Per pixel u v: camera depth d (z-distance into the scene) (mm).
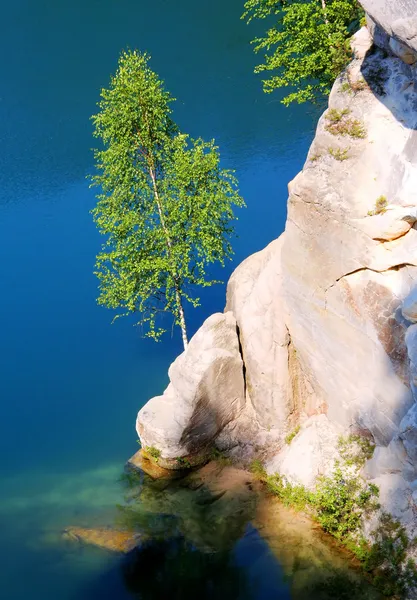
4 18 77688
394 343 20719
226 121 59500
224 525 23281
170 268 28859
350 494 21891
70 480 26609
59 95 66875
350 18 29578
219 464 25812
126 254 29562
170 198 29516
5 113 65000
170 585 21516
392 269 20734
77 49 72625
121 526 23922
